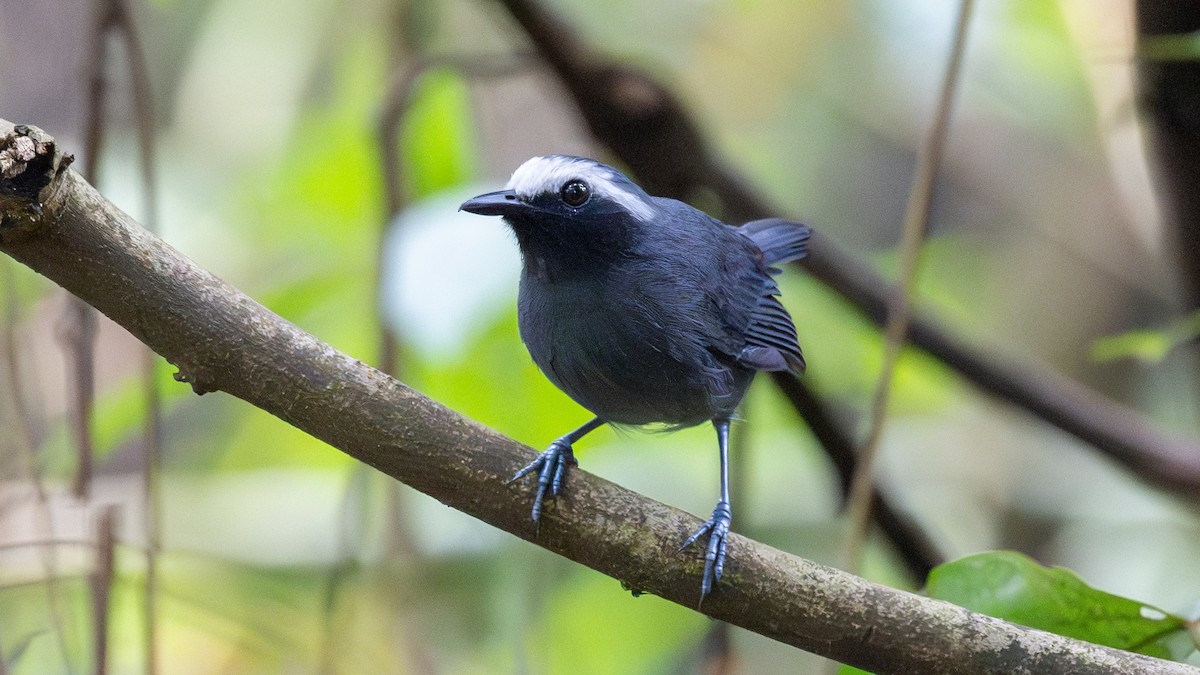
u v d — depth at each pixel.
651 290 8.28
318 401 6.17
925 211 8.86
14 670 8.48
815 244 10.59
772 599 6.33
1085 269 14.57
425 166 11.46
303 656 10.02
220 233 12.99
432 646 10.52
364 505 9.80
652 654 11.96
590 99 10.20
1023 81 14.05
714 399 8.50
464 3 12.73
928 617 6.27
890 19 13.77
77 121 10.24
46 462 9.60
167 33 13.64
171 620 10.38
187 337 6.02
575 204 8.22
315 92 13.66
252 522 11.81
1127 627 6.66
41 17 12.55
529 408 10.81
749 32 14.56
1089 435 10.42
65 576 8.74
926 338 10.58
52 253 5.77
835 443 10.63
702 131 10.52
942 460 14.02
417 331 8.72
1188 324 8.72
